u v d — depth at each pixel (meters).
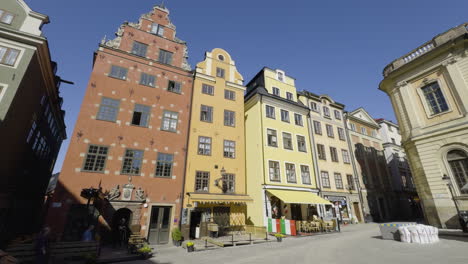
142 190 14.77
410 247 9.78
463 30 15.14
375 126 34.03
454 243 9.95
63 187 12.77
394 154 33.53
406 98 17.59
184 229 15.29
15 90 12.08
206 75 20.98
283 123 23.25
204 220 16.81
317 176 23.06
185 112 18.67
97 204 13.27
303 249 10.98
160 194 15.45
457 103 14.80
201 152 18.33
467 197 13.36
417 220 26.05
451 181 14.31
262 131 21.23
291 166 21.81
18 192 15.30
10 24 13.22
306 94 27.05
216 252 11.12
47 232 8.93
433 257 7.69
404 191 31.73
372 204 26.84
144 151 15.86
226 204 18.14
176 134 17.61
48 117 19.86
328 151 25.94
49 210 12.10
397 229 12.18
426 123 16.23
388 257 8.20
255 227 16.70
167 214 15.45
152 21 20.00
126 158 15.09
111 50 17.09
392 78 18.89
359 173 27.81
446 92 15.48
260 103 22.47
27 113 14.35
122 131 15.51
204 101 20.08
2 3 13.43
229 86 22.11
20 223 16.23
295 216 20.83
